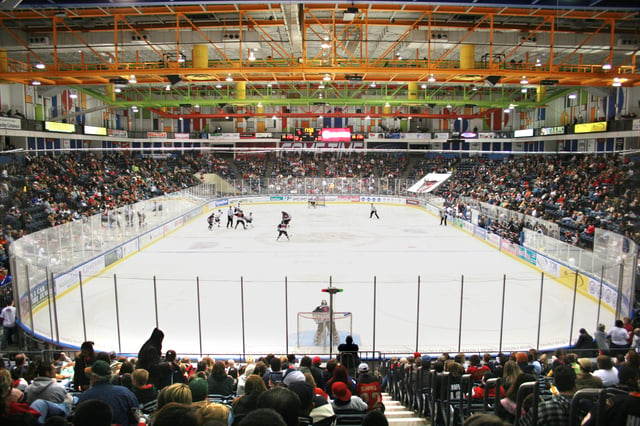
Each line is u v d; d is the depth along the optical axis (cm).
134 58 3584
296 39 2686
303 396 404
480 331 1667
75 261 2166
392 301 2002
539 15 2378
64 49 3088
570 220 2958
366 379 723
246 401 442
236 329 1678
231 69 2428
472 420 272
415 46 3139
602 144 4253
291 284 2261
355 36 3073
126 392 501
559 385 460
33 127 3538
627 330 1391
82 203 3194
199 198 4700
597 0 1872
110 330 1659
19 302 1556
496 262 2755
